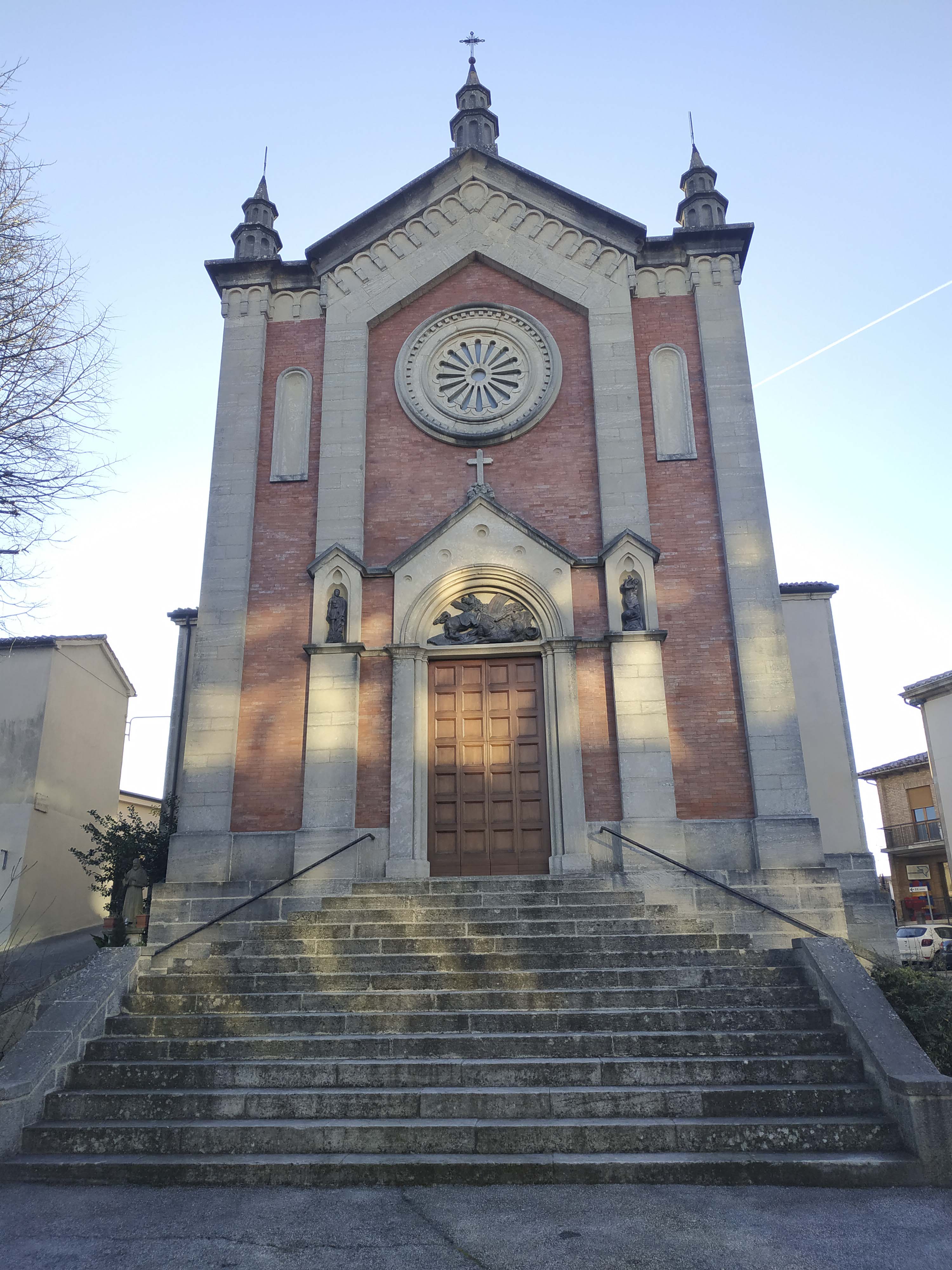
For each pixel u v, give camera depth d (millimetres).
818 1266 5738
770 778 13961
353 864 13922
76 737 22391
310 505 16281
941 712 31719
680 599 15164
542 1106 7922
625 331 16766
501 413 16703
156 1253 6047
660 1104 7906
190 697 16141
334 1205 6832
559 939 10977
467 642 15234
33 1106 8164
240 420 16656
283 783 14703
